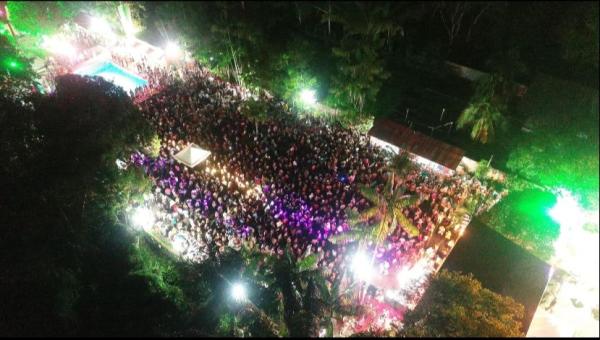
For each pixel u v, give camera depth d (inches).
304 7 1643.7
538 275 845.8
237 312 741.3
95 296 782.5
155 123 1288.1
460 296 665.0
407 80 1540.4
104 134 818.2
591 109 1186.6
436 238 1013.8
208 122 1301.7
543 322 883.4
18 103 847.7
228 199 1063.6
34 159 805.2
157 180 1104.2
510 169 1179.3
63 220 820.0
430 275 747.4
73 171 792.3
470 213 1047.6
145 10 1759.4
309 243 971.3
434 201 1097.4
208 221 991.0
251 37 1481.3
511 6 1535.4
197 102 1374.3
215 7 1691.7
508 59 1306.6
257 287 776.3
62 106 818.8
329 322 704.4
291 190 1098.7
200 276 827.4
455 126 1358.3
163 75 1481.3
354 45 1314.0
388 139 1223.5
